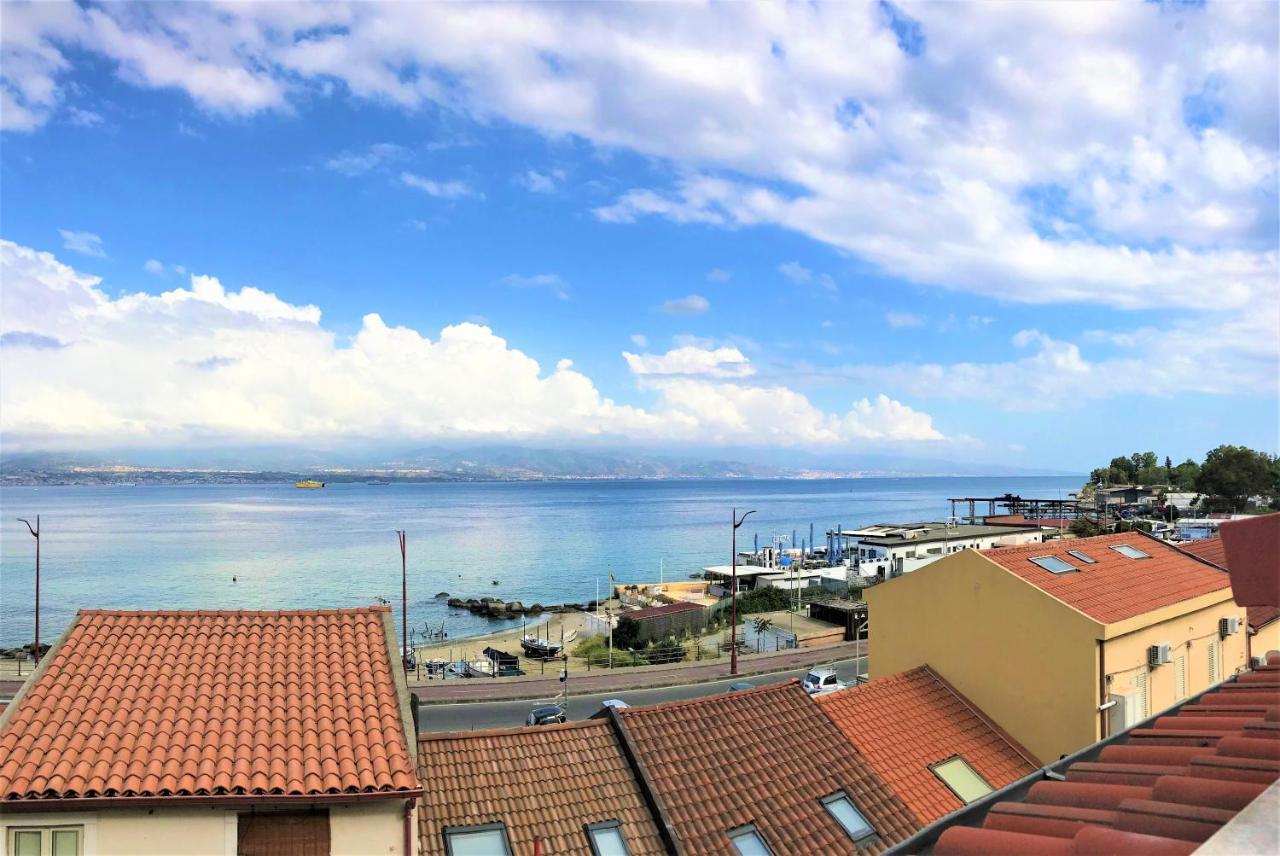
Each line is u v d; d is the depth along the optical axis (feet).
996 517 434.30
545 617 349.20
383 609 65.10
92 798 43.98
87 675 54.03
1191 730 29.89
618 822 58.13
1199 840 17.65
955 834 20.86
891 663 95.91
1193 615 89.92
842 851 59.88
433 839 54.60
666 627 256.11
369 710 53.72
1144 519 424.05
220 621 61.41
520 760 62.18
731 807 61.21
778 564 418.31
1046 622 80.12
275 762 48.06
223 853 45.37
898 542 317.63
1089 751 30.25
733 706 72.79
